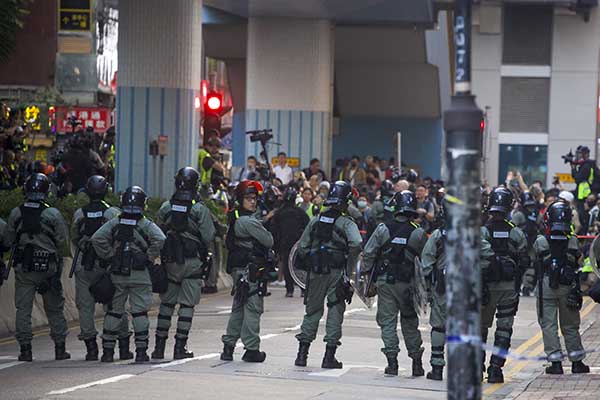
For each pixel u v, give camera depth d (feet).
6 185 261.44
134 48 329.72
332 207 165.99
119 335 170.30
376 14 420.36
